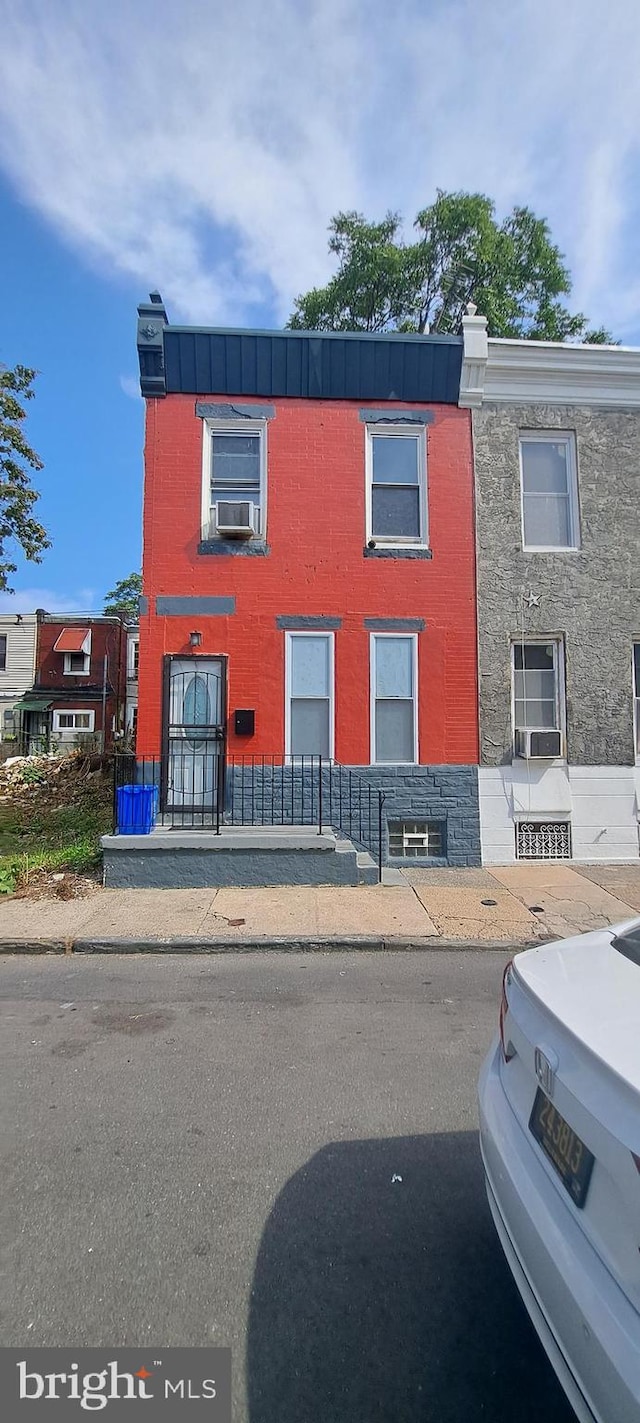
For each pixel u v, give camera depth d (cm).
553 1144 188
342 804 915
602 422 975
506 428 962
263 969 554
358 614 929
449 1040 418
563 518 980
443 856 923
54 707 2789
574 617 952
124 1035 426
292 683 925
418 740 928
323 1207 267
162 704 905
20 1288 227
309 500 933
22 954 597
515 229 1627
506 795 933
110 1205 268
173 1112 336
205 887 778
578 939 269
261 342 916
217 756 909
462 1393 191
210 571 918
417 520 958
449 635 938
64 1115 334
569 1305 158
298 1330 212
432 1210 265
